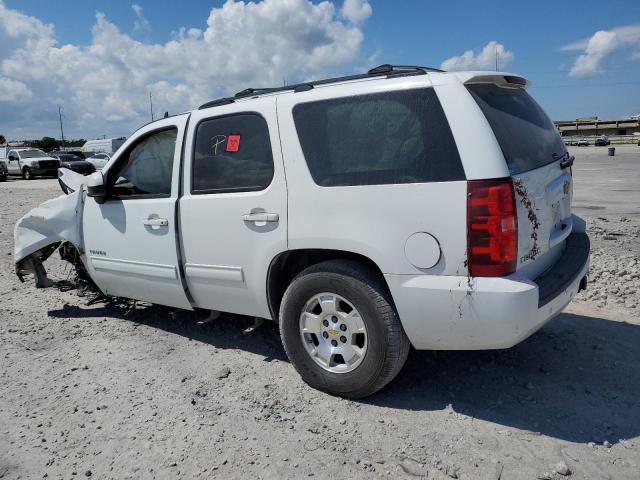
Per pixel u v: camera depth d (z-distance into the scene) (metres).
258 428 3.13
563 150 3.96
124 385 3.72
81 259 5.00
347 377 3.35
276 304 3.82
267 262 3.64
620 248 7.51
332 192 3.30
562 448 2.87
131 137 4.52
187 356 4.19
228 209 3.79
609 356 3.95
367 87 3.30
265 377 3.78
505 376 3.68
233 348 4.32
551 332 4.43
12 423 3.28
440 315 3.00
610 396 3.38
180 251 4.16
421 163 3.03
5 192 21.59
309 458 2.84
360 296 3.21
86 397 3.57
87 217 4.82
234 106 3.84
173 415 3.30
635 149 54.66
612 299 5.23
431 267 2.99
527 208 3.04
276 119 3.58
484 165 2.88
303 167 3.43
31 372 3.97
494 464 2.75
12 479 2.75
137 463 2.85
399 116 3.15
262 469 2.77
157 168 4.35
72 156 38.91
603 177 20.91
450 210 2.92
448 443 2.93
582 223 4.21
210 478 2.71
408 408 3.31
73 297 5.89
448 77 3.09
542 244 3.24
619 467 2.70
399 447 2.91
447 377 3.69
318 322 3.45
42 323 5.04
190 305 4.29
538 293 2.88
